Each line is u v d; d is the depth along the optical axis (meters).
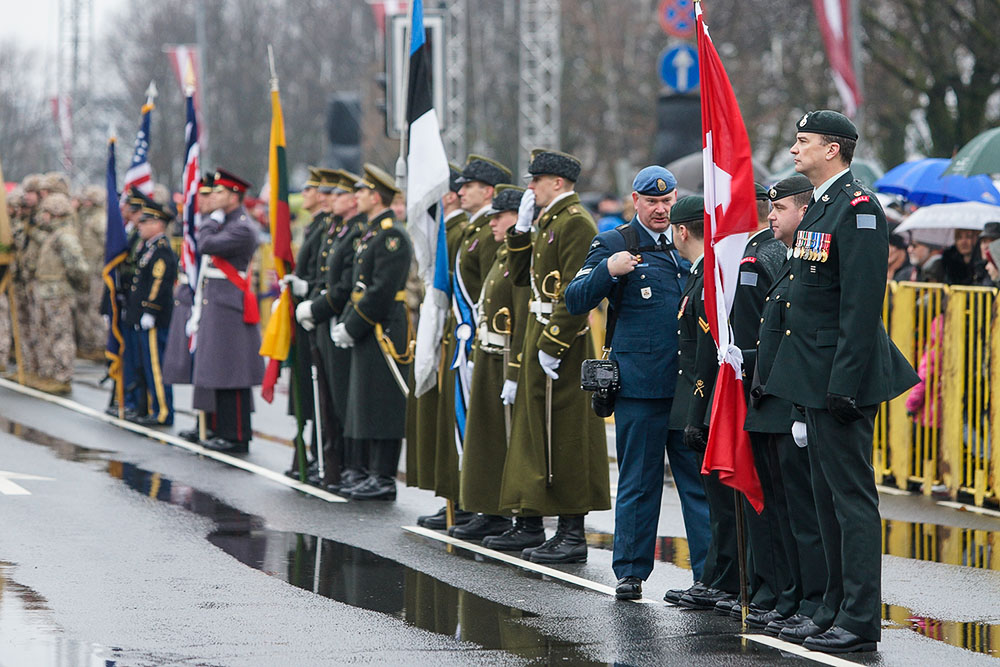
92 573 14.23
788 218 12.18
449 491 16.77
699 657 11.41
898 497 19.62
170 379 24.38
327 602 13.25
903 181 23.47
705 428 12.66
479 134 92.94
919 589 14.07
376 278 18.72
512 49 93.00
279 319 20.02
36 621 12.26
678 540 16.52
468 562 15.20
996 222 19.83
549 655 11.46
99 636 11.81
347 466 19.94
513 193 15.90
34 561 14.68
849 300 11.35
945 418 19.41
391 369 18.94
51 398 29.69
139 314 25.59
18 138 121.31
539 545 15.78
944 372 19.36
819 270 11.66
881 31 54.34
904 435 20.20
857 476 11.60
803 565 12.14
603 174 88.88
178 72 70.00
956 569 15.05
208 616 12.60
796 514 12.14
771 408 12.06
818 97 59.56
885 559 15.52
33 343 31.91
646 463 13.52
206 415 24.23
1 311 33.53
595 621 12.64
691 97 33.81
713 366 12.65
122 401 26.62
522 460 15.13
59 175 31.17
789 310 11.82
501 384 15.97
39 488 19.05
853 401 11.33
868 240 11.36
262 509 18.19
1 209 31.38
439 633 12.15
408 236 19.09
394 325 18.98
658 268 13.55
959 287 19.09
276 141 20.11
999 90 48.16
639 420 13.45
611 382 13.43
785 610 12.39
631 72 83.50
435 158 17.12
